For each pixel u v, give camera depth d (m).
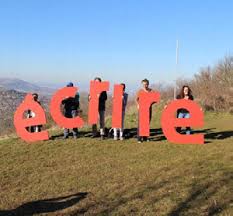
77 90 17.53
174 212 8.95
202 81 39.16
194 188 10.38
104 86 17.38
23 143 17.17
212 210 8.93
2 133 28.83
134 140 17.47
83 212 9.34
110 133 18.28
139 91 17.00
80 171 12.84
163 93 36.56
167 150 15.28
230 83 38.34
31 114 18.31
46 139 17.56
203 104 32.03
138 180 11.52
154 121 25.34
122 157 14.44
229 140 17.30
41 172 12.97
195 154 14.38
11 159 14.73
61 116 17.52
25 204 10.12
